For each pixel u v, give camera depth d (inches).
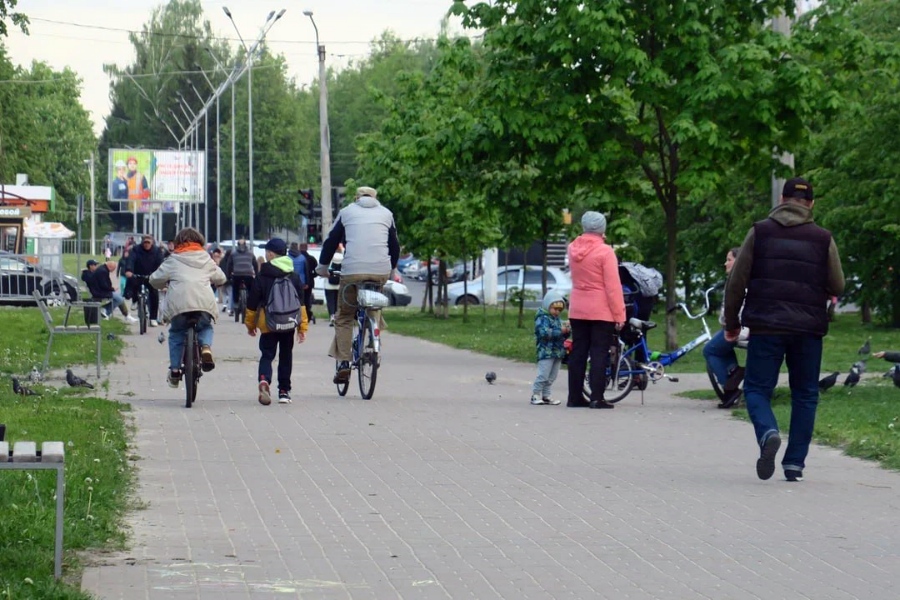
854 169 2428.6
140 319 2085.4
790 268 717.9
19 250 3924.7
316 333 2199.8
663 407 1106.1
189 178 6540.4
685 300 3218.5
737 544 563.5
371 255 1123.9
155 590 464.4
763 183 1658.5
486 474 742.5
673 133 1568.7
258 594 464.1
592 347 1090.7
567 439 895.7
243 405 1065.5
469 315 3230.8
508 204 2295.8
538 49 1605.6
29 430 820.0
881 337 2285.9
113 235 7810.0
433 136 1734.7
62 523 469.7
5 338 1747.0
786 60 1578.5
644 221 3137.3
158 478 708.0
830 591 483.2
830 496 684.1
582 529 590.9
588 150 1633.9
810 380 729.6
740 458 820.0
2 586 439.8
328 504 642.8
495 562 522.6
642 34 1611.7
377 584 482.9
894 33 2293.3
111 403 1023.6
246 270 2586.1
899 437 872.3
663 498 673.0
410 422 971.3
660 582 493.4
